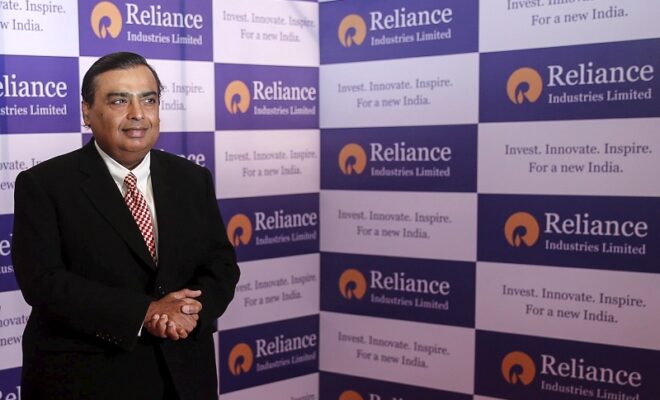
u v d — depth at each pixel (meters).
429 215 3.37
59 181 1.86
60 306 1.76
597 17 2.92
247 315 3.46
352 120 3.54
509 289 3.21
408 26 3.35
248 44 3.37
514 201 3.16
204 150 3.27
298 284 3.62
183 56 3.18
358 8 3.47
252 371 3.50
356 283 3.59
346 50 3.53
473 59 3.20
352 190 3.56
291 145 3.54
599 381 3.04
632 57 2.86
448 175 3.30
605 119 2.94
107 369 1.84
